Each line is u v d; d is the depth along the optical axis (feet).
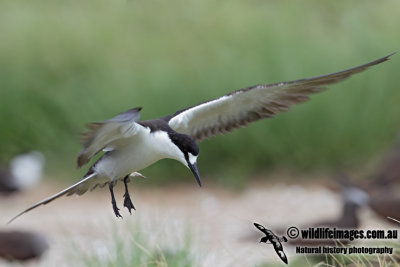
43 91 57.06
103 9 67.56
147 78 56.13
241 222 40.47
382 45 56.08
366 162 51.83
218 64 57.00
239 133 52.34
